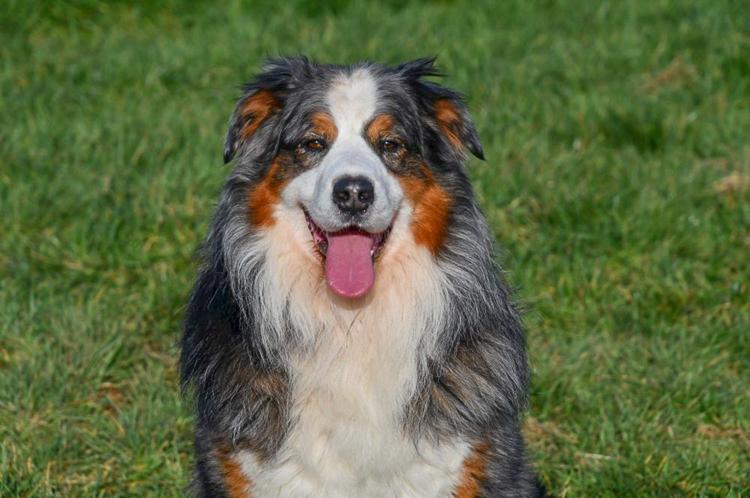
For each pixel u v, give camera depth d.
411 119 6.39
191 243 10.22
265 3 16.67
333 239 6.22
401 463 6.23
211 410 6.34
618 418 8.32
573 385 8.62
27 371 8.52
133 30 16.05
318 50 14.64
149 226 10.45
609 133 12.45
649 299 9.71
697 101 13.34
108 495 7.61
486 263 6.48
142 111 12.90
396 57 14.44
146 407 8.31
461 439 6.23
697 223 10.56
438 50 14.69
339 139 6.27
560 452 8.07
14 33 15.41
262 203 6.31
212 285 6.49
